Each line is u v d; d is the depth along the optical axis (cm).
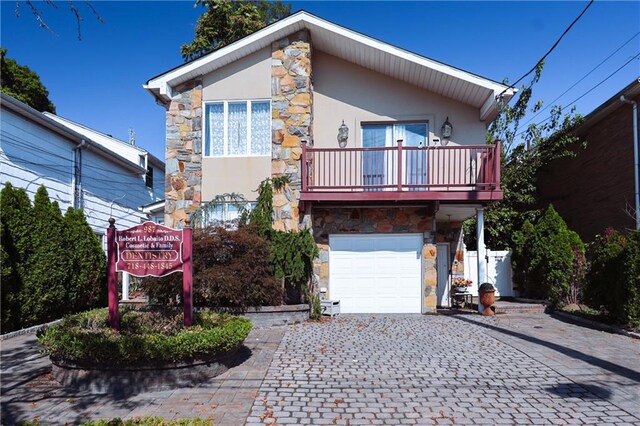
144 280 945
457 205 1109
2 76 2039
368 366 628
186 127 1179
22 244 891
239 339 607
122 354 517
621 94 1237
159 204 1407
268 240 1016
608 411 468
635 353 698
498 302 1233
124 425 365
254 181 1158
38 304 920
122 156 1764
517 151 1666
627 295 848
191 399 501
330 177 1168
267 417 450
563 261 1138
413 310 1131
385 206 1135
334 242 1154
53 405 484
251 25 1980
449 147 1059
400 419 447
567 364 636
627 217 1288
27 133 1194
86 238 1117
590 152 1488
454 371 604
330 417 451
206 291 924
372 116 1216
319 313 1032
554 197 1719
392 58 1127
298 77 1159
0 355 700
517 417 452
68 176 1382
